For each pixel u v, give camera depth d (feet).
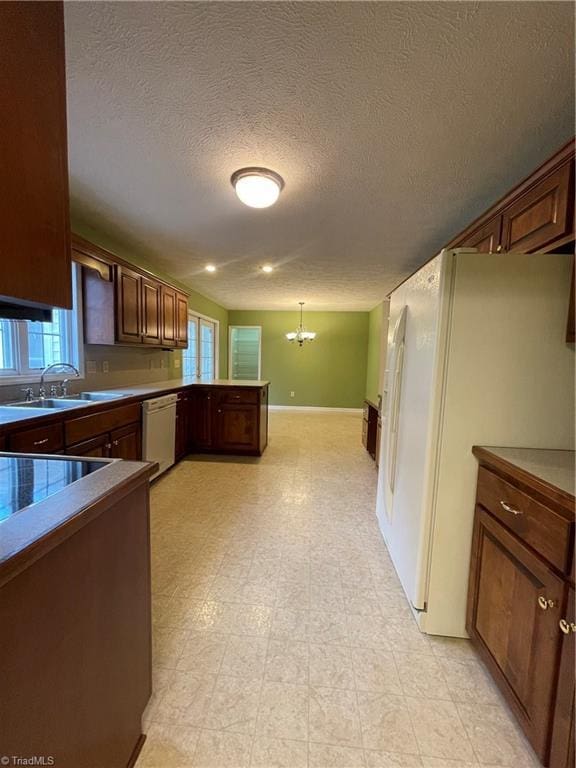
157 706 3.83
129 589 3.23
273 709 3.83
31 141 2.23
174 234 9.98
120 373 11.85
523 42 3.73
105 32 3.69
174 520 8.35
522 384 4.54
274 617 5.23
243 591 5.80
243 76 4.28
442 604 4.91
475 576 4.58
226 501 9.48
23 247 2.22
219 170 6.56
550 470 3.61
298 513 8.83
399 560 6.03
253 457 13.74
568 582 2.93
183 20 3.56
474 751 3.47
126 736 3.22
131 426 9.23
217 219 8.87
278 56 3.98
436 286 4.71
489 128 5.20
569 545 2.93
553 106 4.72
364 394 25.11
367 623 5.15
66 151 2.57
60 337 9.23
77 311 9.55
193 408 13.67
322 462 13.23
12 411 6.28
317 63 4.07
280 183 6.85
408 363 5.90
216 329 22.75
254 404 13.52
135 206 8.15
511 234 5.67
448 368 4.63
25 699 2.03
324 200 7.66
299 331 24.08
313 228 9.39
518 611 3.60
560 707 2.98
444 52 3.88
